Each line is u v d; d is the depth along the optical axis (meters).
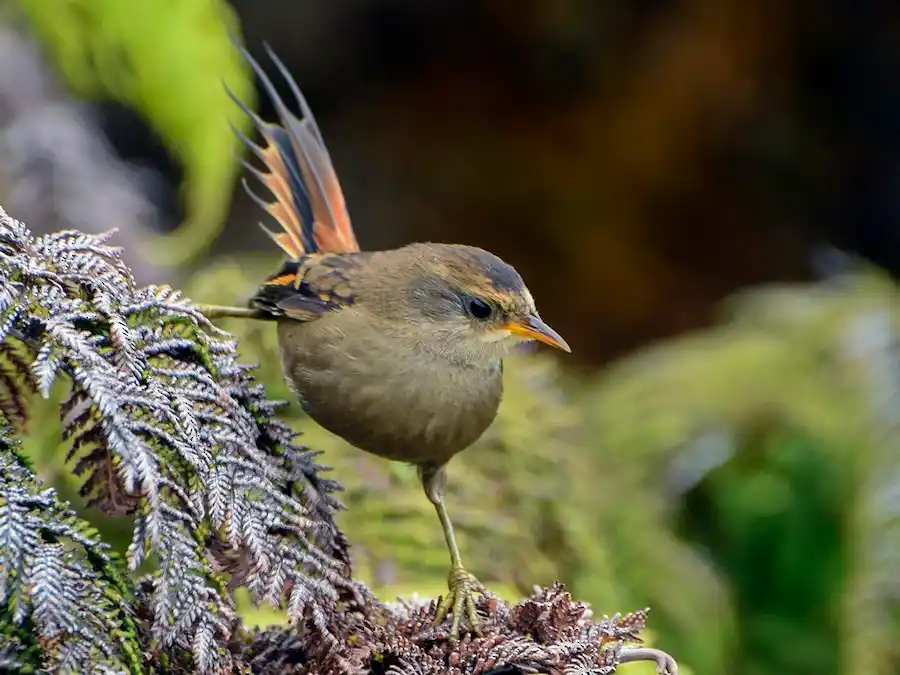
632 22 15.41
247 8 14.02
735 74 15.57
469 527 8.28
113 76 10.19
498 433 9.12
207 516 4.05
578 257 16.06
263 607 6.54
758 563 10.97
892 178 15.77
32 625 3.60
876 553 10.59
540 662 4.45
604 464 11.27
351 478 8.19
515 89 15.61
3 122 9.16
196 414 4.08
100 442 4.02
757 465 11.28
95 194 9.31
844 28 15.34
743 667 10.65
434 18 14.87
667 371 12.41
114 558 3.89
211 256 13.49
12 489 3.63
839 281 14.27
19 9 9.70
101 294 4.06
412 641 4.61
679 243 16.22
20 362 4.21
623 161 15.95
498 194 15.81
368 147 15.31
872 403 11.55
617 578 10.05
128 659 3.65
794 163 15.91
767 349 12.52
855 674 10.36
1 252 3.95
